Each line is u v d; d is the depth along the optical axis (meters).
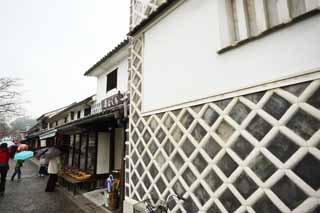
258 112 2.46
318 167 1.95
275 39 2.44
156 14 4.39
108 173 8.20
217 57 3.12
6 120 24.22
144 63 4.93
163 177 3.70
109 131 8.47
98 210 5.56
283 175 2.17
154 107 4.32
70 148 10.41
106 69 10.81
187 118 3.45
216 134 2.89
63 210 5.70
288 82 2.23
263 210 2.29
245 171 2.47
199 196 3.01
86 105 13.35
